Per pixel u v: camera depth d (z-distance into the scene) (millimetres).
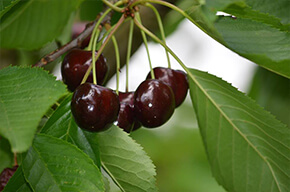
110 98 473
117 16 594
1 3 493
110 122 476
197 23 476
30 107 420
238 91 502
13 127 405
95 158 479
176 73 521
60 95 428
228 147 507
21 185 476
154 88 496
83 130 483
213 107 507
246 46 476
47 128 480
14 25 578
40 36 593
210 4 444
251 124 502
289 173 499
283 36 475
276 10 508
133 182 496
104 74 515
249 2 507
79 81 509
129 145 491
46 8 576
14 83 436
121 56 634
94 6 620
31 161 464
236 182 508
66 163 462
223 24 481
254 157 504
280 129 496
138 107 497
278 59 473
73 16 617
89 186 459
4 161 533
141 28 512
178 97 520
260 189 505
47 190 460
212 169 510
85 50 515
